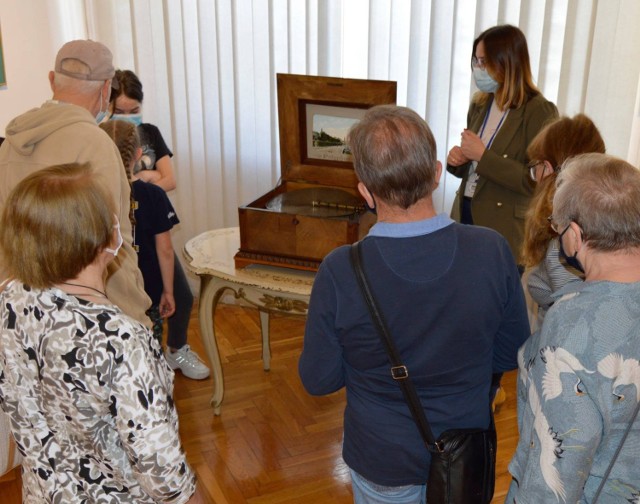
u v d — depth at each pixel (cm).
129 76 303
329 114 223
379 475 138
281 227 228
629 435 110
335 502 235
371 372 133
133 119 305
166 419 121
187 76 361
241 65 348
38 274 114
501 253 128
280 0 330
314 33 326
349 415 142
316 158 235
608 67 275
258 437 271
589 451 106
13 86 319
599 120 282
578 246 116
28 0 326
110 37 364
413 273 123
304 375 140
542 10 281
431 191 126
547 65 285
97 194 118
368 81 210
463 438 132
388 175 122
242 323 370
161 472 120
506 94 246
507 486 241
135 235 243
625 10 266
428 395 131
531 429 116
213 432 274
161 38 359
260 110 352
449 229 126
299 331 360
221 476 248
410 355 127
